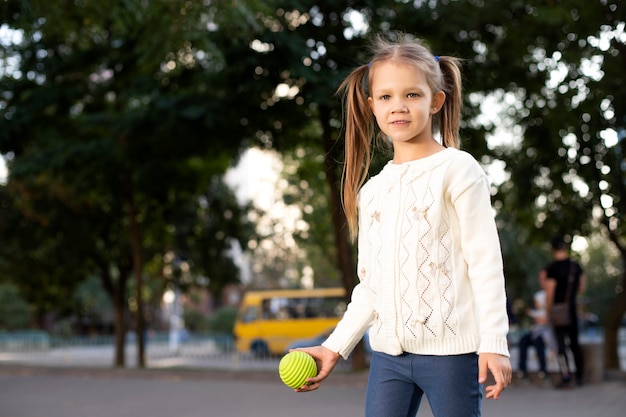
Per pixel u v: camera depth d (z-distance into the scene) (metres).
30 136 18.38
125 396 11.53
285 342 29.42
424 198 2.86
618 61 13.03
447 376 2.77
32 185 21.61
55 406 10.18
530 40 14.55
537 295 12.71
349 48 14.52
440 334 2.78
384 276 2.90
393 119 2.88
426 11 14.93
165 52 12.38
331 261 26.20
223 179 26.19
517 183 15.43
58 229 22.62
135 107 17.36
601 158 14.14
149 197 20.84
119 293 23.55
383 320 2.90
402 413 2.87
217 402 10.58
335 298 30.00
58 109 18.31
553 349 11.64
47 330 50.78
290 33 14.30
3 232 22.73
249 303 30.44
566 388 11.44
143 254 25.39
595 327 23.98
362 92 3.23
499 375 2.63
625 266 14.59
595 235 15.68
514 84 15.87
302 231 25.97
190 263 26.98
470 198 2.82
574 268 11.45
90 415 9.20
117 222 23.20
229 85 14.85
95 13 11.87
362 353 15.70
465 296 2.81
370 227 3.01
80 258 23.19
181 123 15.89
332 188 15.64
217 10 11.59
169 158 17.58
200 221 26.09
